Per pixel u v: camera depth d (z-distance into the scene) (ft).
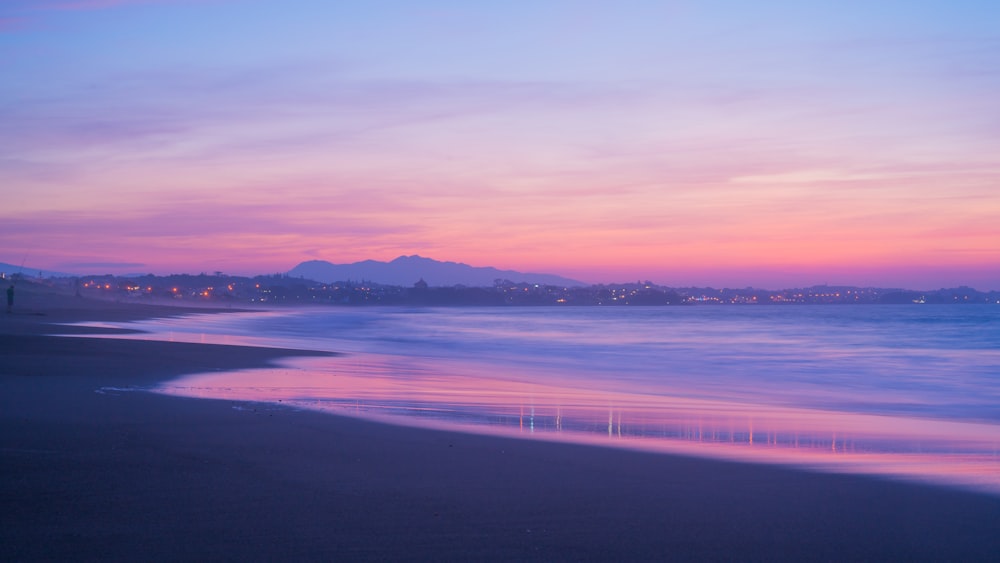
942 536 21.34
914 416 55.93
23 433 34.04
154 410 43.19
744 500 25.09
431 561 18.45
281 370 76.54
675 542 20.36
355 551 19.02
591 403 57.41
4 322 163.53
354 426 39.86
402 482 26.63
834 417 52.16
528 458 31.91
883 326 275.80
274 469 28.12
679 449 35.53
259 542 19.54
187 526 20.74
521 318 431.02
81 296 521.65
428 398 56.65
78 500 23.06
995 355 128.16
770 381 85.10
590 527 21.57
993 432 45.68
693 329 255.09
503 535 20.63
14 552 18.37
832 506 24.54
